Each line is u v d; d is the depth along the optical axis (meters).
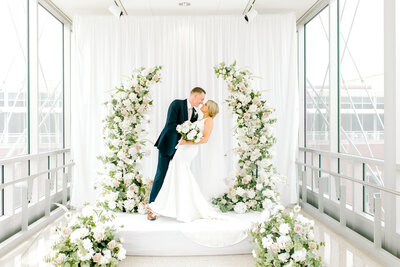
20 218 3.97
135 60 5.11
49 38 4.97
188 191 3.81
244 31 5.13
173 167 3.91
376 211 3.23
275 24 5.16
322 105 4.94
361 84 3.95
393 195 3.18
